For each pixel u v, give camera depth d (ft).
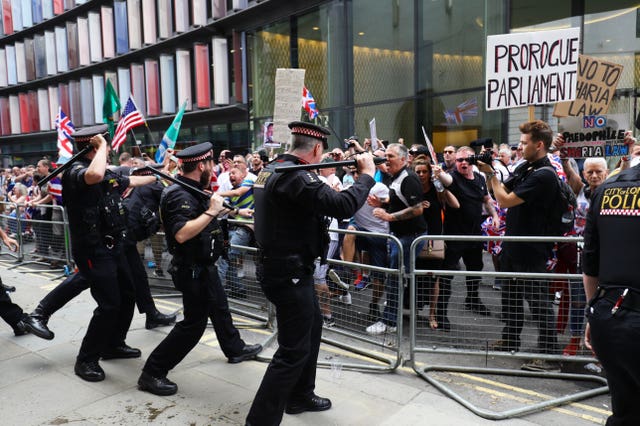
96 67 74.18
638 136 28.14
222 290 13.04
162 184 18.35
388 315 13.35
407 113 39.19
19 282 22.72
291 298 9.11
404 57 38.93
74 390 11.47
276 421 9.12
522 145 12.60
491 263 25.48
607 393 11.28
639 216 6.73
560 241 11.63
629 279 6.71
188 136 65.36
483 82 34.47
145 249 21.08
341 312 14.49
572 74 13.38
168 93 64.13
